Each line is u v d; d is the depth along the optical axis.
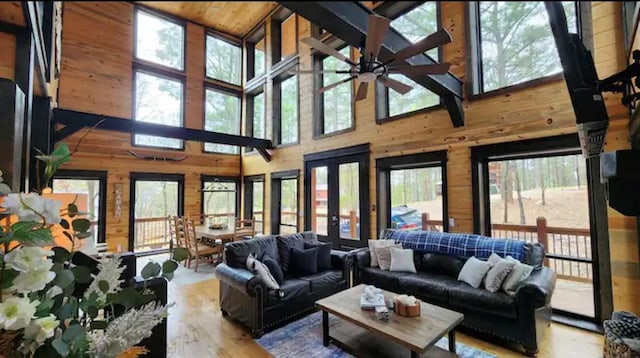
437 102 4.79
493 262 3.29
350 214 5.96
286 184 7.68
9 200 0.86
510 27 3.51
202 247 5.93
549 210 3.71
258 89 8.60
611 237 3.14
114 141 6.76
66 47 6.05
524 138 3.74
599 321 3.21
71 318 0.97
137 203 7.19
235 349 2.87
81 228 1.05
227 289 3.54
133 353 0.98
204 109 8.14
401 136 5.09
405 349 2.69
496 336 2.92
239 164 8.93
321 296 3.74
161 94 7.45
